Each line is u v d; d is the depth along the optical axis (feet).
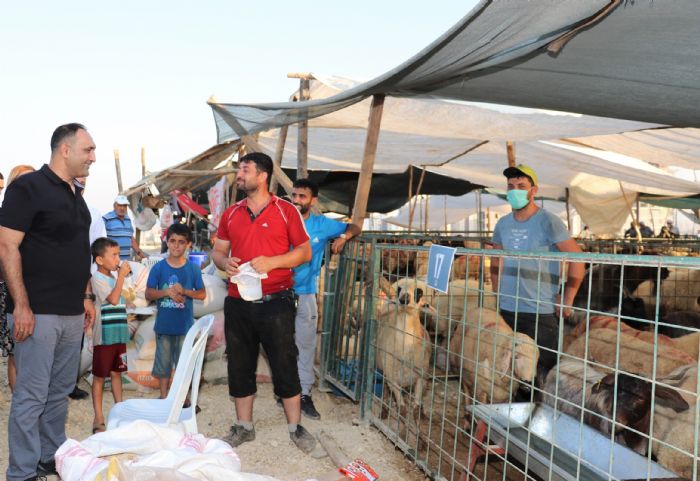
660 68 11.98
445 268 12.00
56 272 11.85
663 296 25.82
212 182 46.57
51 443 13.00
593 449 10.51
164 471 8.27
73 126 11.98
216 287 20.40
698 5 9.14
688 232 75.25
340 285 19.69
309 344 17.47
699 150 24.86
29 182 11.51
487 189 55.26
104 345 15.08
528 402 12.35
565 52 11.68
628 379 10.80
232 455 10.17
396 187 46.98
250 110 19.65
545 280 14.89
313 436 14.92
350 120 24.40
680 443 9.60
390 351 15.44
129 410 12.30
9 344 14.39
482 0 9.41
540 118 19.93
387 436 15.44
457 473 13.75
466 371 14.48
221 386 20.30
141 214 51.01
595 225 48.47
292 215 14.06
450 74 13.41
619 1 9.36
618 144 26.30
